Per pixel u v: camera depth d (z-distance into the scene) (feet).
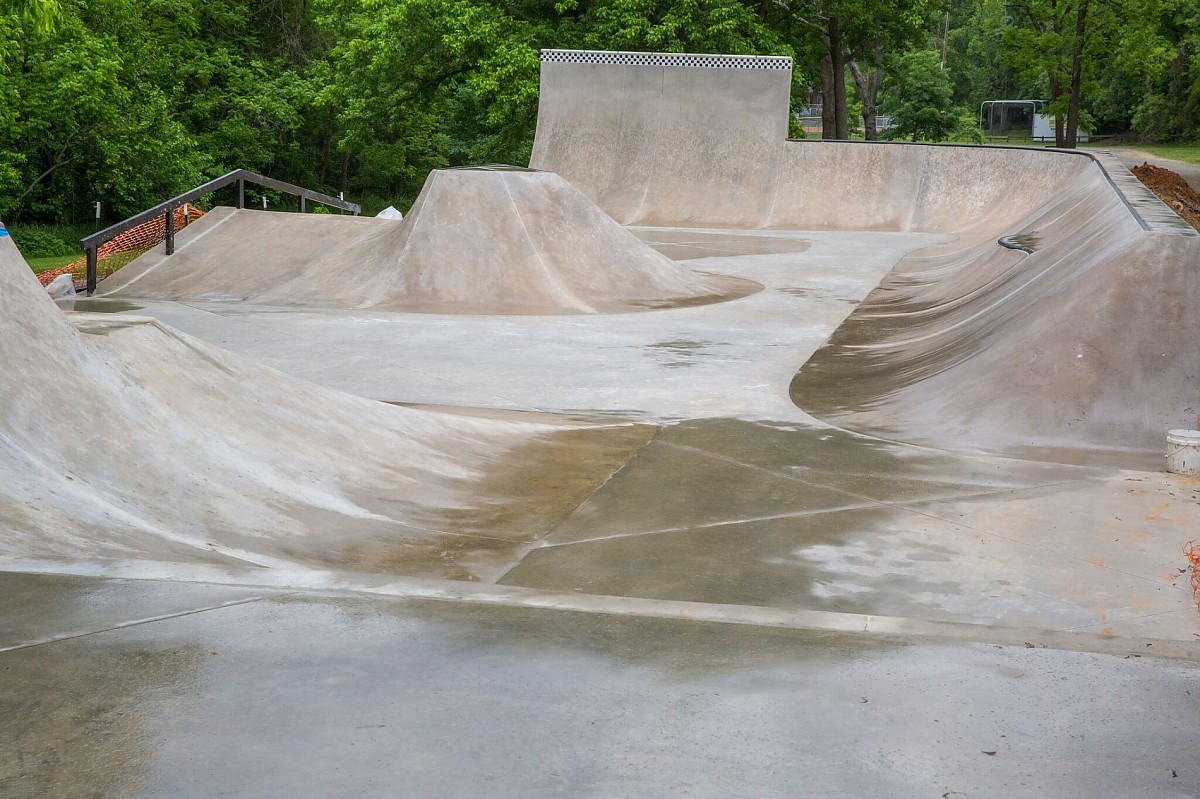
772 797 8.07
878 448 25.76
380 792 8.09
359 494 20.45
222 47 142.92
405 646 10.91
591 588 16.34
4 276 18.76
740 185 94.53
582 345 40.78
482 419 27.04
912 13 139.74
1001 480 22.84
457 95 147.84
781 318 47.16
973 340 33.63
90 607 11.73
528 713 9.45
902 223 88.38
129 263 58.65
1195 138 187.73
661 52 104.37
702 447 25.76
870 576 17.01
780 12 136.56
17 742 8.79
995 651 11.14
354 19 135.03
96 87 105.91
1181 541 18.78
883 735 9.12
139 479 17.58
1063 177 80.43
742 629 11.71
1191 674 10.55
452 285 51.57
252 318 47.32
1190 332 27.45
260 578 12.88
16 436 16.62
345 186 169.37
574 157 98.58
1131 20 140.15
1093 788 8.25
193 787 8.13
